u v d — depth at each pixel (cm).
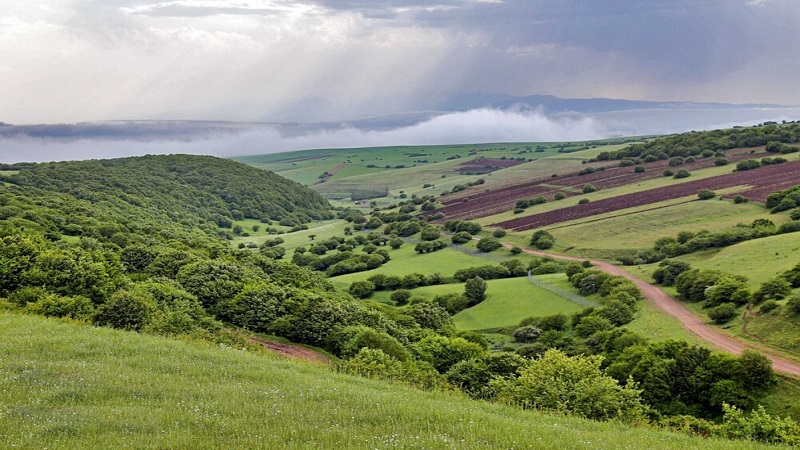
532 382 3391
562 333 9044
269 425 1544
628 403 3212
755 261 9619
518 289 11606
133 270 8169
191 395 1905
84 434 1380
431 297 12219
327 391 2164
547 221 16825
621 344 7244
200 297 7131
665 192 17175
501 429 1705
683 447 1861
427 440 1450
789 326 6894
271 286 7750
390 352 5669
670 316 8525
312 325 6569
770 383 5469
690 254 11700
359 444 1384
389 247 18200
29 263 5347
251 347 4484
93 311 4469
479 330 9962
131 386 1959
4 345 2562
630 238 13900
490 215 19550
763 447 2066
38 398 1709
